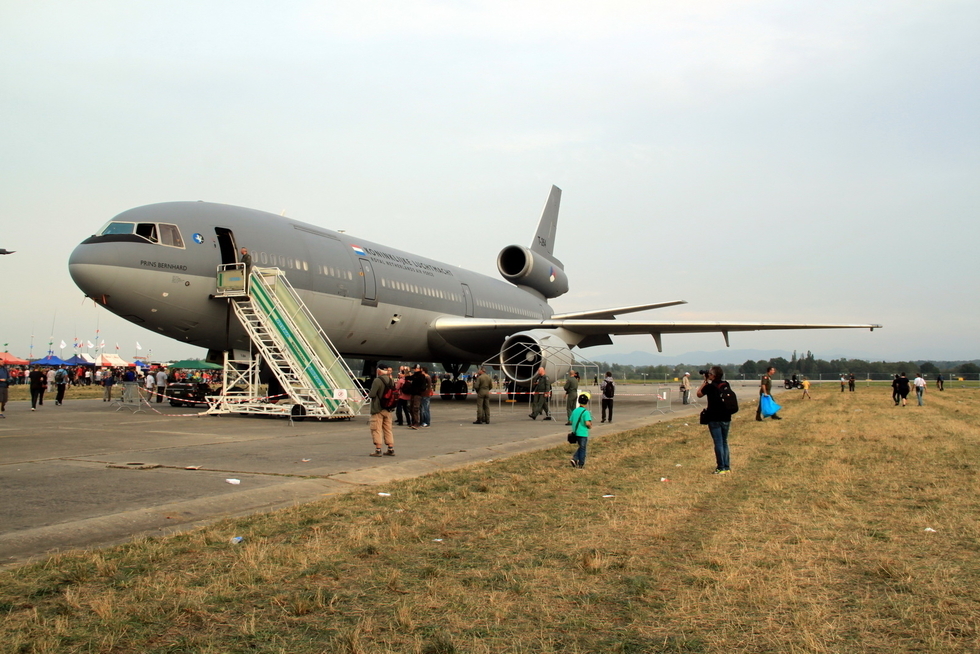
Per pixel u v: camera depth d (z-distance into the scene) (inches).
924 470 426.0
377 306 982.4
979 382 4160.9
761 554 231.3
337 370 776.9
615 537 253.1
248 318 768.3
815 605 183.0
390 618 170.7
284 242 839.7
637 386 2925.7
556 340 1039.0
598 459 469.4
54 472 363.3
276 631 161.0
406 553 227.9
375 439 454.6
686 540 250.8
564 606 181.5
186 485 326.3
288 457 436.1
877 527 271.7
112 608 171.2
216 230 774.5
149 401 1157.1
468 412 948.0
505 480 374.6
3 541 222.1
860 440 617.6
